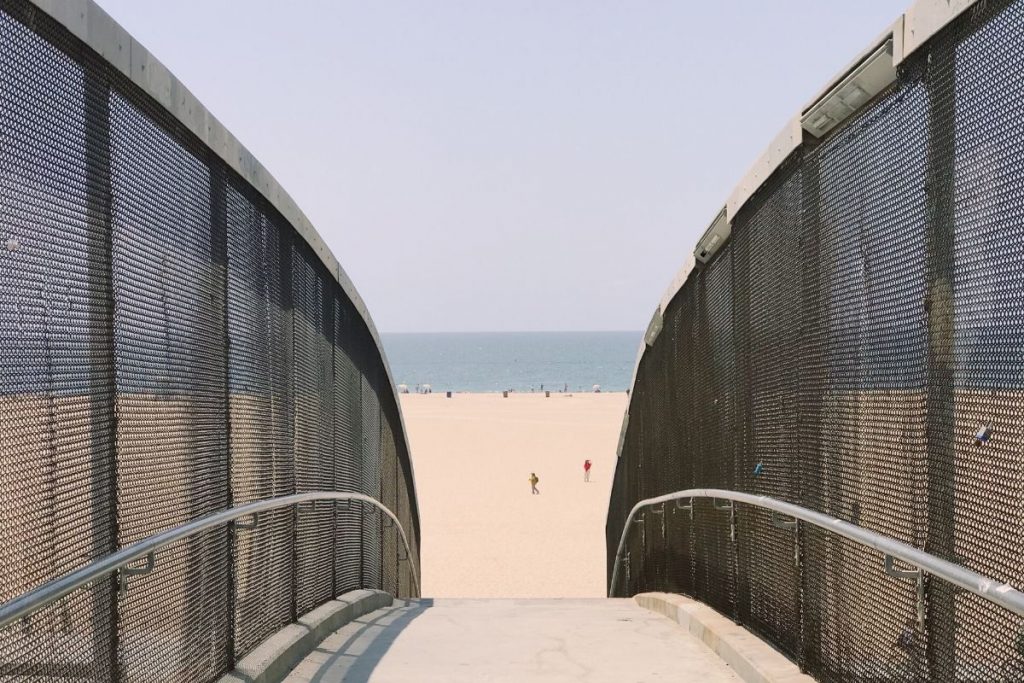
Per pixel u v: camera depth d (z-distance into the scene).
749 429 6.25
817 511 4.79
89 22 3.52
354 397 9.98
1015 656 2.93
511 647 6.86
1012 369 2.87
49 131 3.22
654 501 9.39
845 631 4.46
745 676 5.55
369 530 10.52
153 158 4.27
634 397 11.87
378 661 6.40
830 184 4.61
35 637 3.06
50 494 3.17
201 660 4.73
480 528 24.02
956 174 3.26
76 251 3.42
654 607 8.99
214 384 5.09
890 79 3.97
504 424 58.53
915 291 3.60
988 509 3.03
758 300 6.04
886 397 3.88
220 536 5.06
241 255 5.73
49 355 3.18
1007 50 2.91
